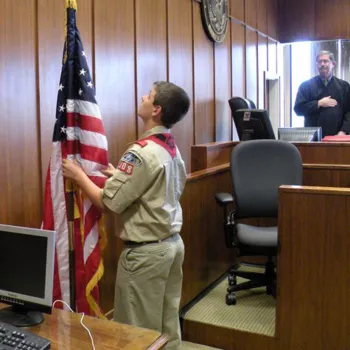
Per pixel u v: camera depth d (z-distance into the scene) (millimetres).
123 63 3324
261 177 3189
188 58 4367
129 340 1377
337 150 3564
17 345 1288
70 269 2002
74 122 2006
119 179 1895
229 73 5379
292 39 7297
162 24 3883
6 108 2242
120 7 3287
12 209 2262
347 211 2314
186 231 2973
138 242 1962
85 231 2027
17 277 1515
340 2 6977
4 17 2242
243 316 2896
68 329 1451
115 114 3234
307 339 2447
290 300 2465
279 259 2465
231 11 5395
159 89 1994
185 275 2979
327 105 4652
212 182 3428
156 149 1935
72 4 2021
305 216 2393
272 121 7301
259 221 3734
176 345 2203
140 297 1980
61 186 2004
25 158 2350
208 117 4828
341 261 2346
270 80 7238
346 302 2354
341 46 7023
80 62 2025
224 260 3688
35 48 2439
